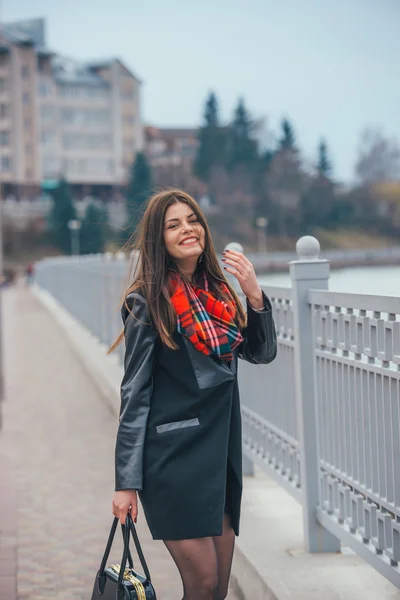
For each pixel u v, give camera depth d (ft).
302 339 14.32
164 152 504.43
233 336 10.11
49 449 26.78
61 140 451.53
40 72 446.60
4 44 435.53
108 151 460.55
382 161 459.32
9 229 401.29
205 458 9.84
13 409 34.53
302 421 14.37
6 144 436.76
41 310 105.19
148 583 10.01
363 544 12.38
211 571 10.04
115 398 31.01
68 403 35.50
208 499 9.80
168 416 9.88
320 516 14.08
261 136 462.60
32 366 48.88
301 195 433.07
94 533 18.21
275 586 12.74
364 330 11.84
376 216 443.73
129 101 466.29
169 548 10.13
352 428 12.64
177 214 10.28
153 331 9.96
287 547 14.53
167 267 10.31
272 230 426.92
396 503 11.14
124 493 9.71
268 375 17.22
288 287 15.33
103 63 462.19
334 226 435.94
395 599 12.19
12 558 16.61
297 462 15.42
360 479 12.45
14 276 262.06
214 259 10.67
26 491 21.79
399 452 11.02
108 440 27.94
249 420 19.08
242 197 432.25
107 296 43.88
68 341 59.26
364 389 12.11
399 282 34.73
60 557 16.69
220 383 9.84
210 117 455.63
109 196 458.09
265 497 17.75
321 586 12.72
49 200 423.23
